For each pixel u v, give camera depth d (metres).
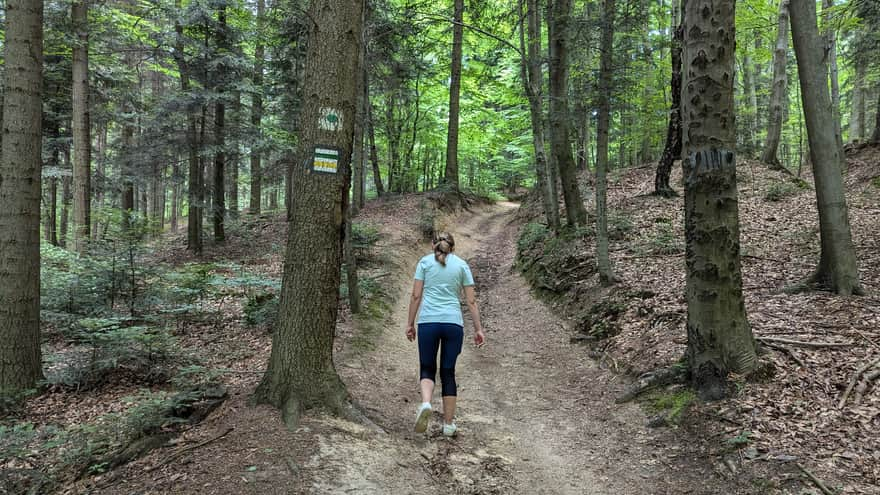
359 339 7.35
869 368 4.30
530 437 4.68
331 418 4.12
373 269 11.82
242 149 17.84
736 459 3.62
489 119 28.27
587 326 7.76
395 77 15.15
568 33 9.43
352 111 4.45
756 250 9.35
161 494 3.10
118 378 6.41
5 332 5.75
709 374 4.52
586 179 19.89
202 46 15.23
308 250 4.28
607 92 8.68
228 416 4.20
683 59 4.66
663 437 4.28
